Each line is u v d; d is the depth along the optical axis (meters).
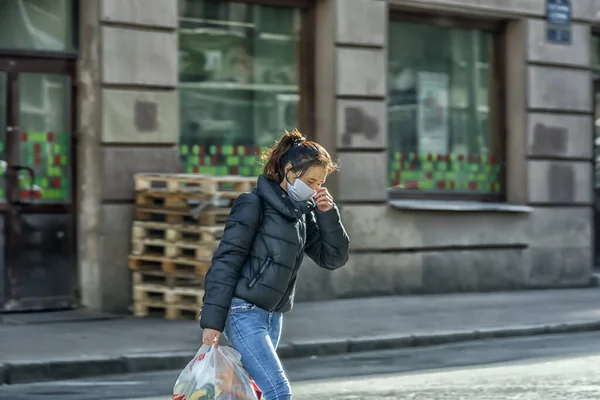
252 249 8.24
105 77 19.59
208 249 18.92
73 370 14.84
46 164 19.80
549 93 26.00
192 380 8.11
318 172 8.21
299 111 22.94
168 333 17.62
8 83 19.52
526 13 25.56
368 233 22.97
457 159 25.33
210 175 20.23
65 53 19.84
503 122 25.97
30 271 19.66
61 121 19.92
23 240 19.59
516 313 21.00
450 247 24.23
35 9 19.72
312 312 20.52
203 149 21.72
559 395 13.05
